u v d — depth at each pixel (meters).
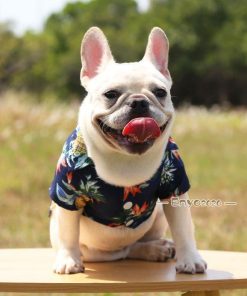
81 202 1.57
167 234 2.61
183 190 1.58
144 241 1.77
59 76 15.98
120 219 1.59
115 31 17.36
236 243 2.80
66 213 1.57
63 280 1.46
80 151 1.54
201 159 4.50
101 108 1.48
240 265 1.63
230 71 15.10
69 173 1.54
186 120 5.88
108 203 1.55
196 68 15.23
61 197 1.56
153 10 17.03
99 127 1.49
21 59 12.41
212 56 15.25
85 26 18.89
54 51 18.05
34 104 5.66
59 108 5.61
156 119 1.46
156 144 1.48
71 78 16.02
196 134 5.33
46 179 3.82
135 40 16.39
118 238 1.65
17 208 3.35
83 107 1.55
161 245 1.72
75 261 1.56
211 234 2.86
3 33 10.84
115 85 1.48
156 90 1.49
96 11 19.47
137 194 1.54
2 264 1.65
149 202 1.58
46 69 15.48
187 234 1.58
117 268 1.62
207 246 2.75
